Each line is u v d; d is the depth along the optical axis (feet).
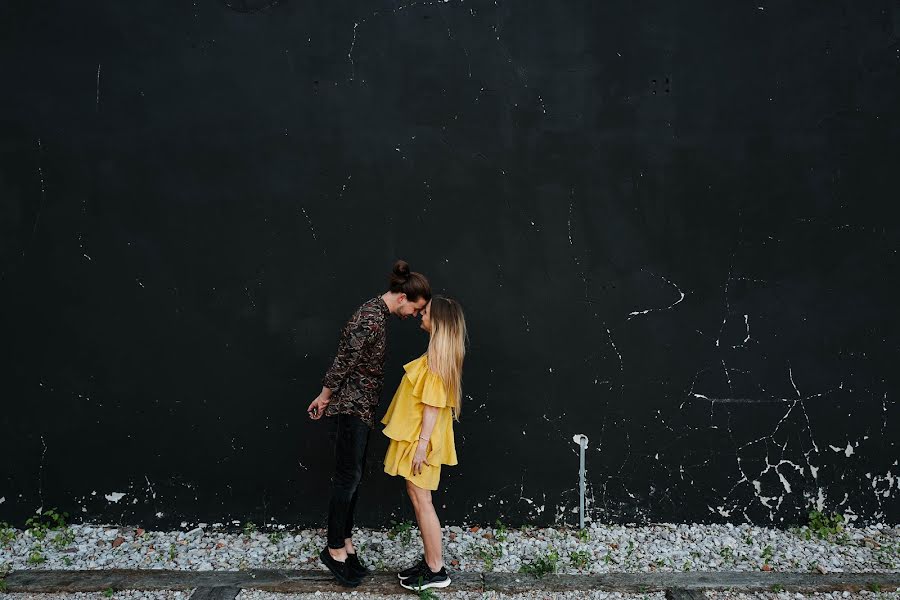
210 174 13.73
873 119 13.76
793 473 14.14
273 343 13.88
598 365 13.97
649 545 13.46
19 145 13.75
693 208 13.82
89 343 13.93
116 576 12.09
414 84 13.61
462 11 13.56
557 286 13.85
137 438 14.02
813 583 11.90
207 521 14.08
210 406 13.96
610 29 13.62
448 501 14.12
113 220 13.80
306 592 11.73
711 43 13.67
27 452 14.08
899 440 14.10
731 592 11.78
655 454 14.08
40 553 13.11
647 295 13.88
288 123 13.64
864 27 13.67
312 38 13.58
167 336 13.92
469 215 13.74
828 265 13.92
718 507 14.14
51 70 13.67
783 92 13.73
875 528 14.08
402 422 11.48
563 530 14.07
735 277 13.91
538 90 13.65
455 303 11.65
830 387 14.05
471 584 11.87
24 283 13.92
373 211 13.71
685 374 13.99
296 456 13.99
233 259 13.79
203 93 13.64
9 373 14.01
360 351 11.30
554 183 13.73
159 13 13.60
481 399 13.98
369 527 14.08
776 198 13.82
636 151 13.74
